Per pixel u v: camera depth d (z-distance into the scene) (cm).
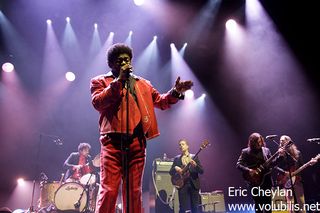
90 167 775
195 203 685
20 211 701
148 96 248
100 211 219
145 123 233
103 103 223
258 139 606
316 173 806
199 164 711
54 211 702
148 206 964
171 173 733
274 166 595
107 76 248
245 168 595
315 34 1021
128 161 227
